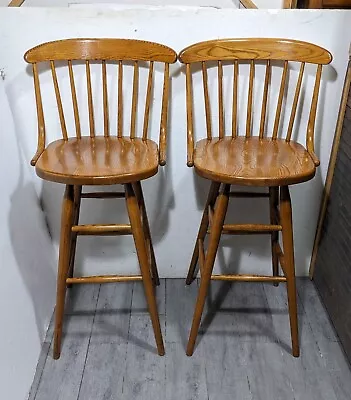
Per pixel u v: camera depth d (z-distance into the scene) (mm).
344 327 1410
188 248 1700
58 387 1298
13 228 1302
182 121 1444
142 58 1295
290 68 1370
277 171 1125
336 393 1284
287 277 1296
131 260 1724
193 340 1382
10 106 1380
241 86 1404
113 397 1271
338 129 1443
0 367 1107
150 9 1291
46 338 1465
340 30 1324
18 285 1288
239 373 1348
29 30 1303
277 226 1253
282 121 1452
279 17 1305
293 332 1370
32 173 1515
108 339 1470
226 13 1296
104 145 1311
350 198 1354
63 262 1262
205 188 1561
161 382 1317
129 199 1188
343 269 1413
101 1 2145
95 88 1401
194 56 1282
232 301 1639
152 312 1343
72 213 1221
